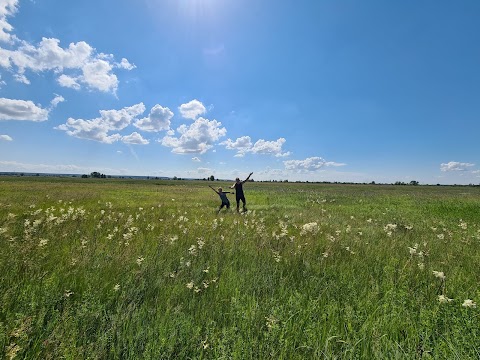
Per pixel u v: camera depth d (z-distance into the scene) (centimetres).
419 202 2477
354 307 367
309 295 396
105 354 264
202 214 1392
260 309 344
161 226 938
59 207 1477
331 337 281
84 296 358
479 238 859
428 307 362
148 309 350
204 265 516
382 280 460
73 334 284
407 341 289
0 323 286
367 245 726
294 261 550
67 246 621
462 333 292
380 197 3253
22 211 1252
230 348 275
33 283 402
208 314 341
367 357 261
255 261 550
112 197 2430
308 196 3341
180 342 284
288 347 275
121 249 604
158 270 486
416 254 591
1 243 613
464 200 2511
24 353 263
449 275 482
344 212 1736
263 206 2027
